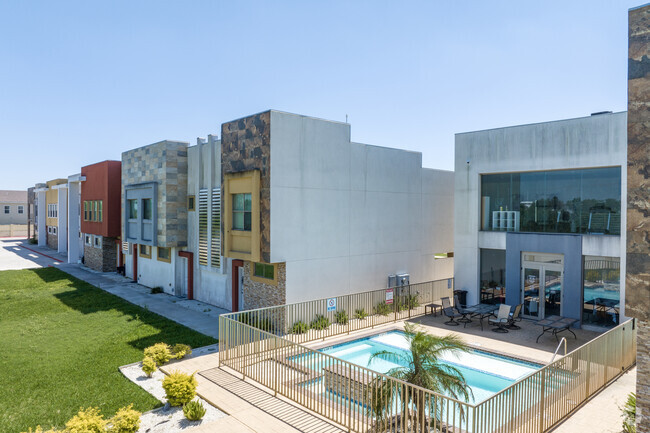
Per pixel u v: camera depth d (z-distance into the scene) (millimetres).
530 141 16859
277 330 15766
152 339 14672
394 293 18766
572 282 15633
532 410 7918
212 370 11664
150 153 23641
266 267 16719
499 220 18047
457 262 19094
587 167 15391
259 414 9047
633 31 6824
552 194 16453
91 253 33625
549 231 16516
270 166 15219
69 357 12859
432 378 8312
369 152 18844
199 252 21203
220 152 19422
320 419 8828
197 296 21734
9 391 10391
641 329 6746
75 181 35812
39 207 50688
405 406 7297
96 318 17766
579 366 9320
